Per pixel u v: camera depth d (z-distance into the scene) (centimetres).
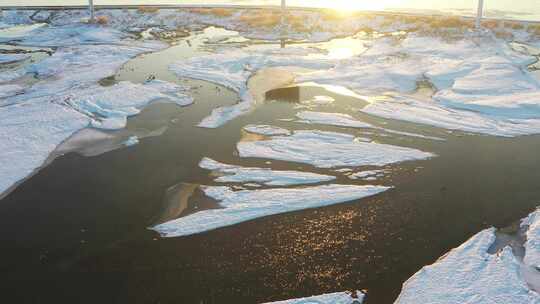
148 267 1255
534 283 1177
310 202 1520
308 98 2495
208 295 1160
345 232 1387
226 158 1825
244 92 2597
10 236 1381
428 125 2127
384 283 1194
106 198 1565
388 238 1361
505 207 1504
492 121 2153
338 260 1273
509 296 1120
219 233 1383
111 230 1405
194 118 2234
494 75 2698
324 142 1941
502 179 1667
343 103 2417
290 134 2030
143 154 1864
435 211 1482
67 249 1327
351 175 1692
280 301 1129
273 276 1217
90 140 1984
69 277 1227
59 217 1466
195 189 1611
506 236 1367
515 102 2292
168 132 2073
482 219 1445
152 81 2761
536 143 1944
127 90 2555
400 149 1877
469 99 2373
